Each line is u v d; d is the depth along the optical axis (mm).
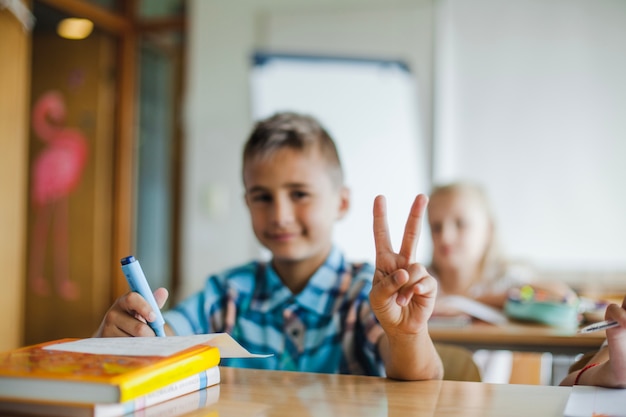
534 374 2209
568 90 3479
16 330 2807
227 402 716
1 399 640
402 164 3600
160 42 3953
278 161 1214
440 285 2387
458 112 3574
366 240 3596
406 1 3619
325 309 1188
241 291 1241
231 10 3803
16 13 2766
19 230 2814
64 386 627
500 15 3533
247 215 3738
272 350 1178
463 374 1230
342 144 3656
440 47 3586
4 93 2727
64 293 3938
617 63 3430
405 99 3609
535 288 1923
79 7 3613
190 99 3834
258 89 3727
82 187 3912
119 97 3920
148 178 3955
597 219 3434
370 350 1116
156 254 3938
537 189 3496
